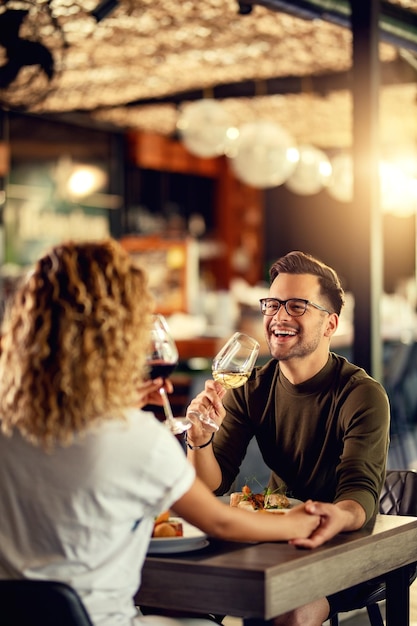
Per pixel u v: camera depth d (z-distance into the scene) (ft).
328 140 44.39
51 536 7.18
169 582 7.76
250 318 33.30
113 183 43.86
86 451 7.13
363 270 18.26
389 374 31.14
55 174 40.70
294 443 10.31
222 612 7.52
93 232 42.80
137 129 43.50
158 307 28.86
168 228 46.55
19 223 38.83
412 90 31.14
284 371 10.21
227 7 22.45
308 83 31.07
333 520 8.41
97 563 7.24
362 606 10.40
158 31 24.75
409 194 32.07
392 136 40.57
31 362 7.16
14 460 7.22
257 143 31.04
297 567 7.68
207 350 25.44
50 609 6.74
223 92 32.94
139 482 7.25
